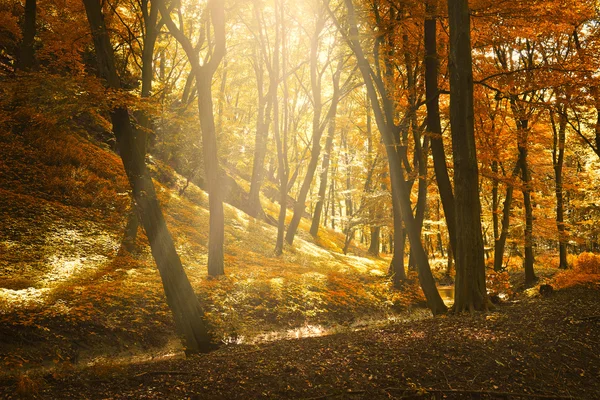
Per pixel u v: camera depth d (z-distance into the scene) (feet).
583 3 43.37
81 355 31.01
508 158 58.85
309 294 51.19
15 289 37.35
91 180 64.69
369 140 91.25
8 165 58.49
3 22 68.54
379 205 82.74
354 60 74.38
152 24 51.55
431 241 133.39
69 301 36.19
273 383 19.54
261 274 56.03
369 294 58.44
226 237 75.46
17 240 47.21
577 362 22.63
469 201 34.96
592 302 36.35
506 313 32.55
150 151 83.87
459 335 26.03
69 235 52.24
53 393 18.17
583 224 80.07
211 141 49.42
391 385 19.39
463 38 34.63
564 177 76.54
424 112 49.88
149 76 51.88
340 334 32.55
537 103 43.04
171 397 18.02
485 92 49.47
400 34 46.52
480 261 35.19
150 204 29.50
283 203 76.07
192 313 30.22
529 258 69.41
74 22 56.85
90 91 29.14
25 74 34.99
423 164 54.90
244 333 38.32
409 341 25.36
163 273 29.81
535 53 61.62
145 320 37.45
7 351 28.37
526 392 19.31
